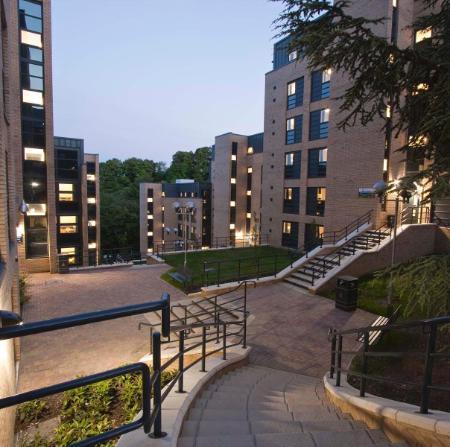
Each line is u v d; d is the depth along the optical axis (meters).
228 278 17.39
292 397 6.09
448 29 6.45
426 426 3.28
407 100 6.71
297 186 28.52
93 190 49.44
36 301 14.45
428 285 5.30
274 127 30.97
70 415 6.12
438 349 7.90
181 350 4.79
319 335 10.79
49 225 21.05
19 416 6.17
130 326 11.47
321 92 25.89
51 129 21.36
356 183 21.75
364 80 6.44
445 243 18.56
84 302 14.34
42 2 21.09
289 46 6.43
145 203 60.38
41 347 9.83
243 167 46.94
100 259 50.66
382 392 6.71
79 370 8.55
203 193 54.25
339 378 6.14
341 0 6.29
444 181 4.99
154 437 2.64
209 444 3.26
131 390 6.63
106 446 4.96
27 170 20.88
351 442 3.59
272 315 12.59
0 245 6.84
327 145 25.17
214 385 6.47
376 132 20.25
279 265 20.58
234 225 46.75
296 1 6.04
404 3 19.36
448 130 5.57
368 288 14.78
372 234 19.56
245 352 8.78
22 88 20.78
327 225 24.17
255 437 3.46
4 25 9.31
